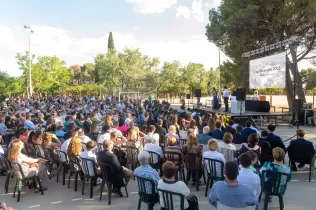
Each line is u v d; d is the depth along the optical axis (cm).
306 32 1919
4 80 4116
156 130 856
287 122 1819
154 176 429
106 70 4906
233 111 1634
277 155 448
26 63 4462
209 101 3422
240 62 2389
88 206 502
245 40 2050
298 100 1290
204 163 550
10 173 578
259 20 1917
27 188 600
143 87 4825
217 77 5362
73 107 2073
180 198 356
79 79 7775
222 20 2144
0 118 929
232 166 312
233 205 305
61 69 4944
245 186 312
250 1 1931
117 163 513
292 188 584
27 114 1145
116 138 706
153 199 430
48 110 1688
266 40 2097
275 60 1623
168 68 5041
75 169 579
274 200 521
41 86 4675
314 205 497
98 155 518
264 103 1703
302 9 1762
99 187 602
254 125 1140
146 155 439
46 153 658
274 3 1817
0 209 327
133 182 637
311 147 638
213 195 321
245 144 585
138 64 4994
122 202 519
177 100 4822
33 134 677
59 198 541
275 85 1630
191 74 5097
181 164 590
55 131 859
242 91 1536
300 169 718
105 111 1697
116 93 4412
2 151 655
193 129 779
